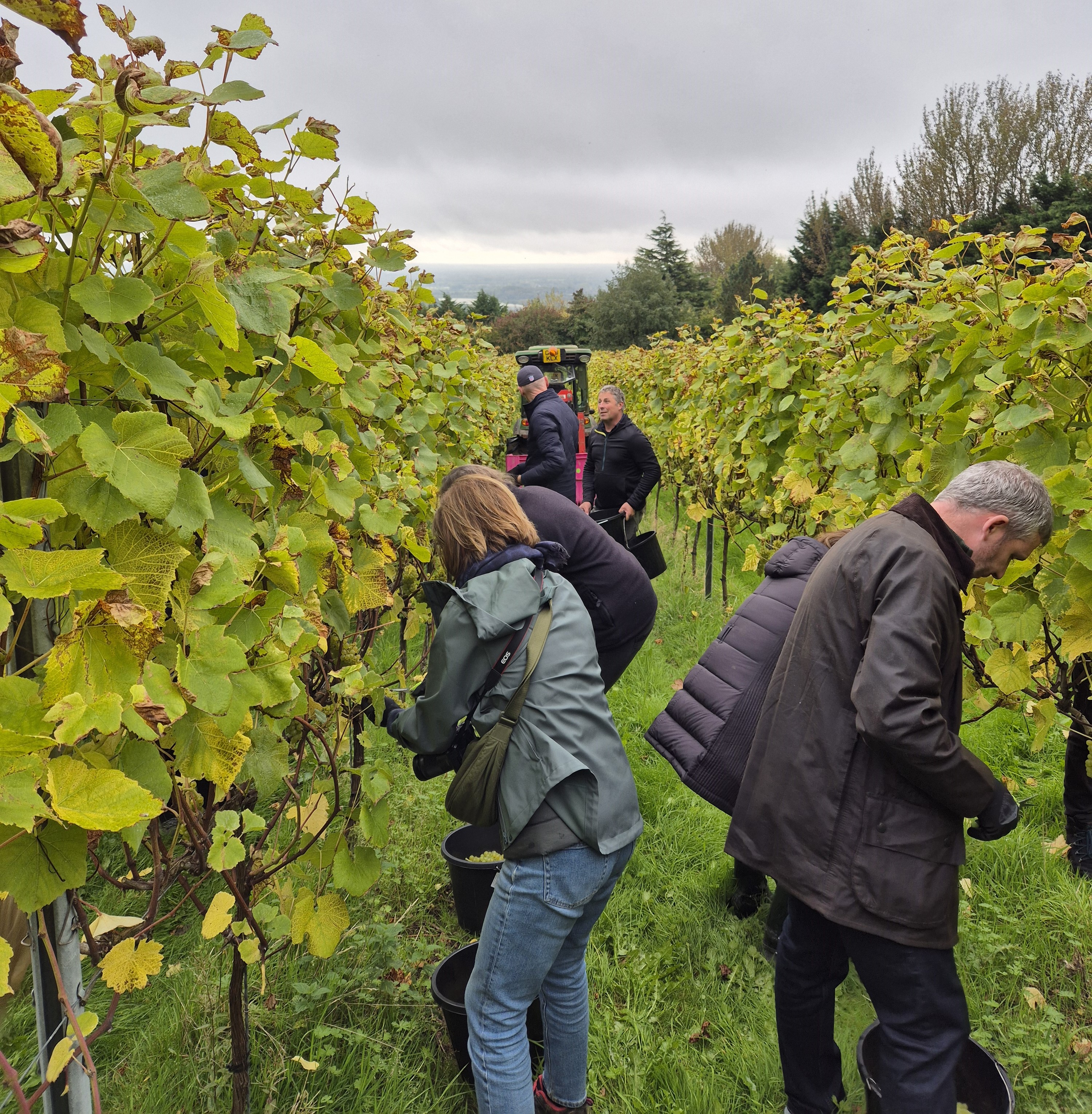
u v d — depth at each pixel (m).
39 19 0.99
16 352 0.93
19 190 0.89
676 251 63.84
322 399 2.08
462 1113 2.23
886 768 1.80
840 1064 2.22
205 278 1.18
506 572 1.92
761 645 2.44
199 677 1.25
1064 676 2.75
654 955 2.80
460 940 2.90
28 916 1.27
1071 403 2.57
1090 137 25.44
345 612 2.17
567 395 9.84
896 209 30.30
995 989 2.60
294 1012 2.39
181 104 1.14
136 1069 2.27
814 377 5.05
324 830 1.90
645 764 4.12
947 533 1.91
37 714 0.95
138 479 1.09
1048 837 3.37
